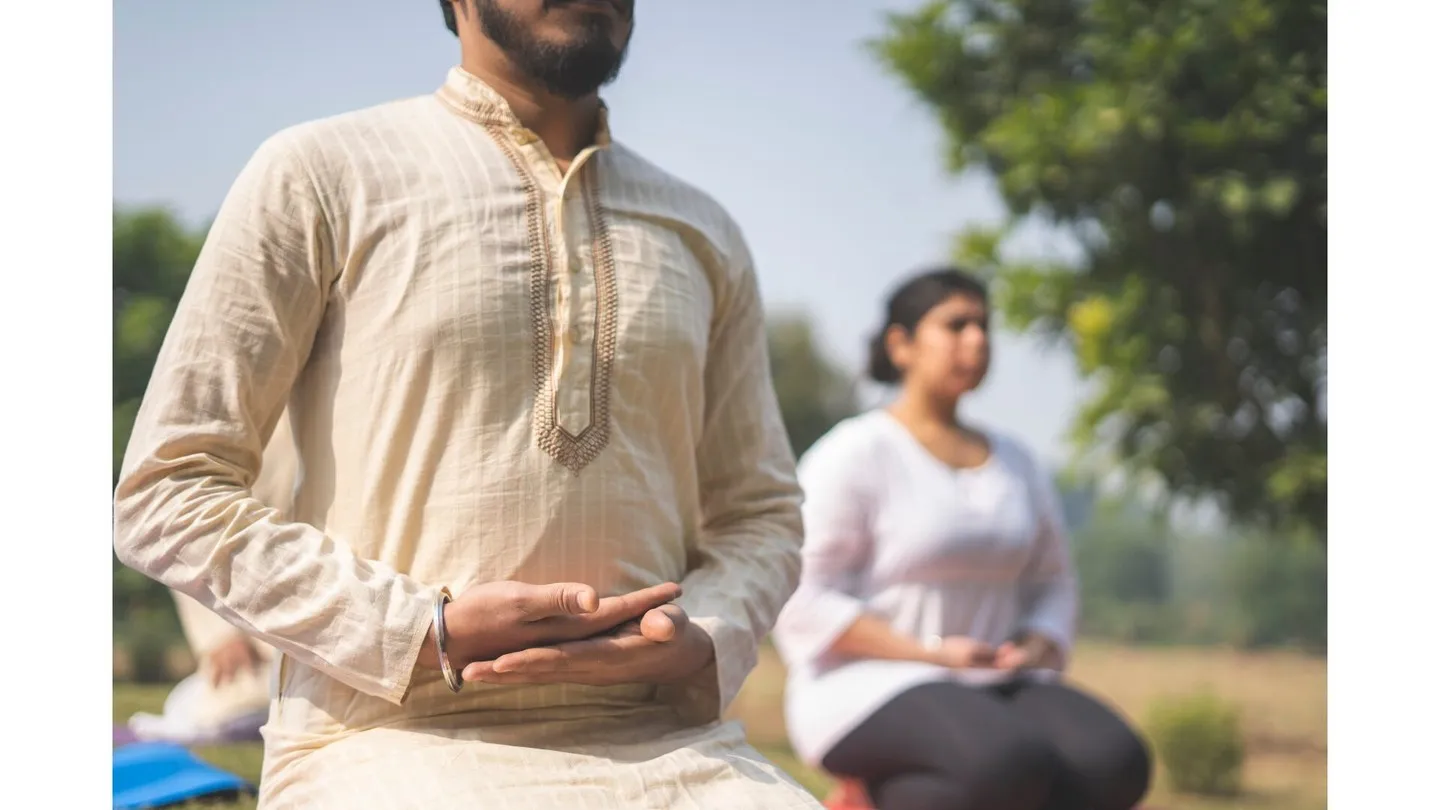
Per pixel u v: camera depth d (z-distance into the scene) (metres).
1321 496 6.57
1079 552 15.23
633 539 1.94
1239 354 6.68
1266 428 6.65
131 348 7.45
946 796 3.32
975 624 3.88
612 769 1.83
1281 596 13.54
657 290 2.00
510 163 1.96
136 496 1.80
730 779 1.88
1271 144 6.16
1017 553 3.90
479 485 1.84
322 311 1.91
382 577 1.79
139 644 7.13
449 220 1.88
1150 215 6.50
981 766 3.29
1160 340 6.62
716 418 2.22
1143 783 3.49
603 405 1.92
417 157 1.93
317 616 1.77
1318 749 8.32
